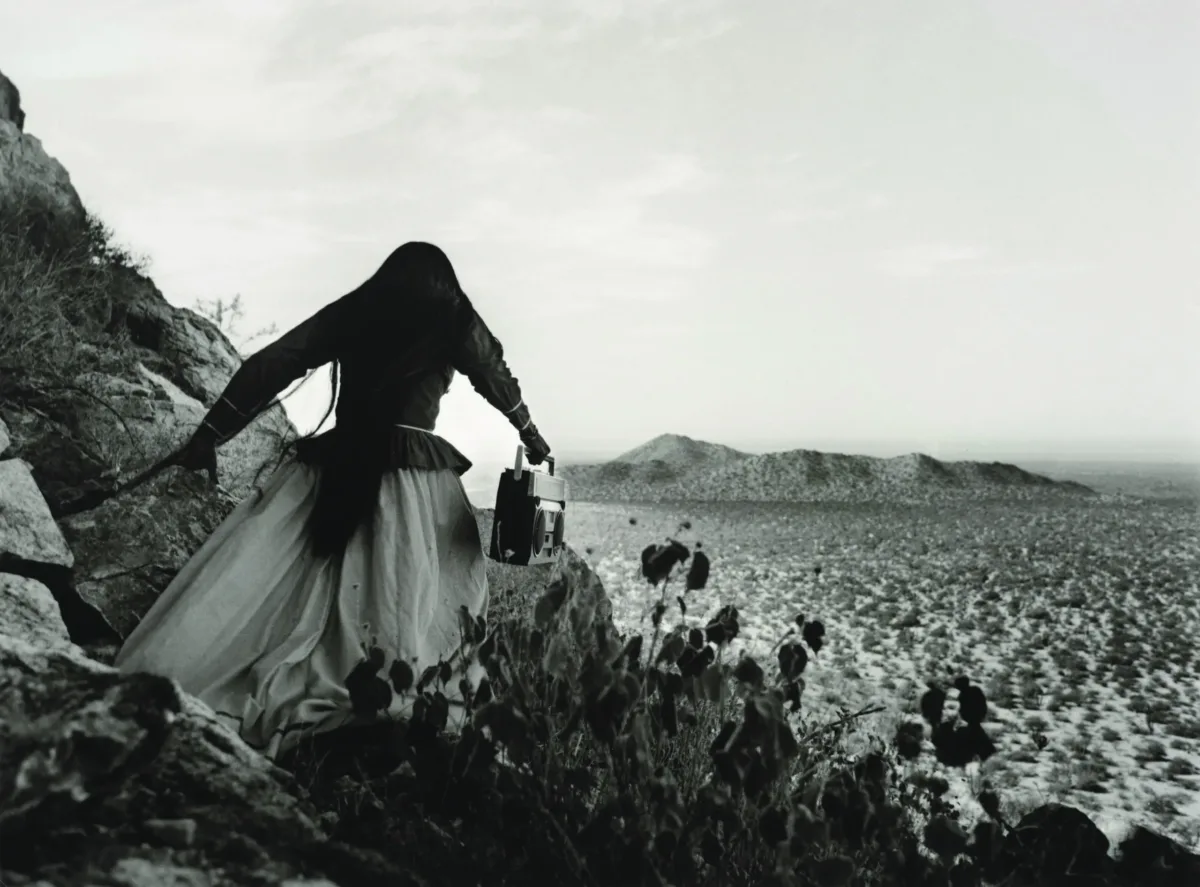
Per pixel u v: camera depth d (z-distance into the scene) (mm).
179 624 2730
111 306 5305
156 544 3594
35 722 1753
